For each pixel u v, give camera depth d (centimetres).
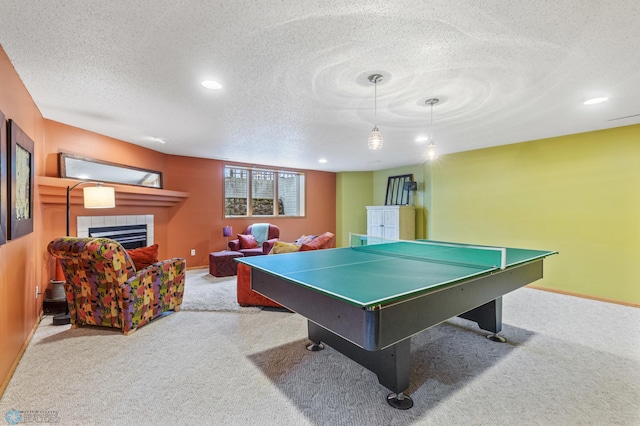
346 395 189
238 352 245
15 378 204
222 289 432
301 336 277
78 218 377
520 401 184
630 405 180
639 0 146
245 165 640
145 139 432
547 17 160
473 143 456
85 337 269
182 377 207
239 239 576
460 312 181
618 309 352
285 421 165
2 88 195
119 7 153
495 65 212
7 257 207
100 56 202
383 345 139
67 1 148
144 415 169
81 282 278
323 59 205
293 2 149
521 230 451
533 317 327
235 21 164
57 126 344
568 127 367
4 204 189
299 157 577
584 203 395
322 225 763
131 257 299
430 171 607
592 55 198
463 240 519
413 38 180
